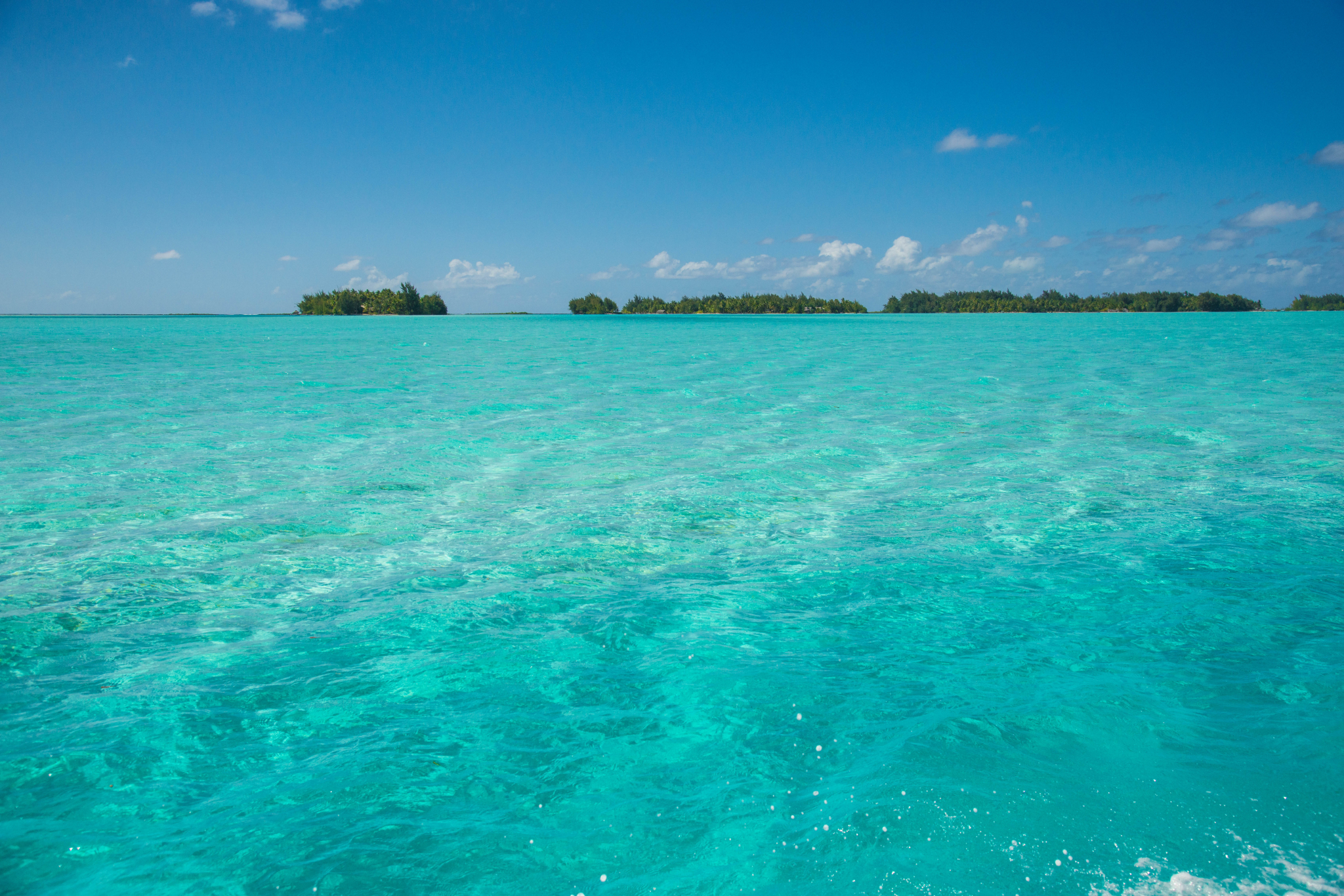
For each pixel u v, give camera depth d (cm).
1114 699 221
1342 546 358
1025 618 283
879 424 748
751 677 242
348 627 284
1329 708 213
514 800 183
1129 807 171
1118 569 332
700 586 323
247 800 184
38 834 171
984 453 598
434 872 158
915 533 393
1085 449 604
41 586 325
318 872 158
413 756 202
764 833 168
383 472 546
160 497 476
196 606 305
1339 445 602
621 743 206
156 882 156
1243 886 145
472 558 362
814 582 325
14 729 215
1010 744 199
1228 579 317
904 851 159
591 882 154
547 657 259
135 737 211
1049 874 150
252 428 737
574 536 395
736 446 640
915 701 225
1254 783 179
